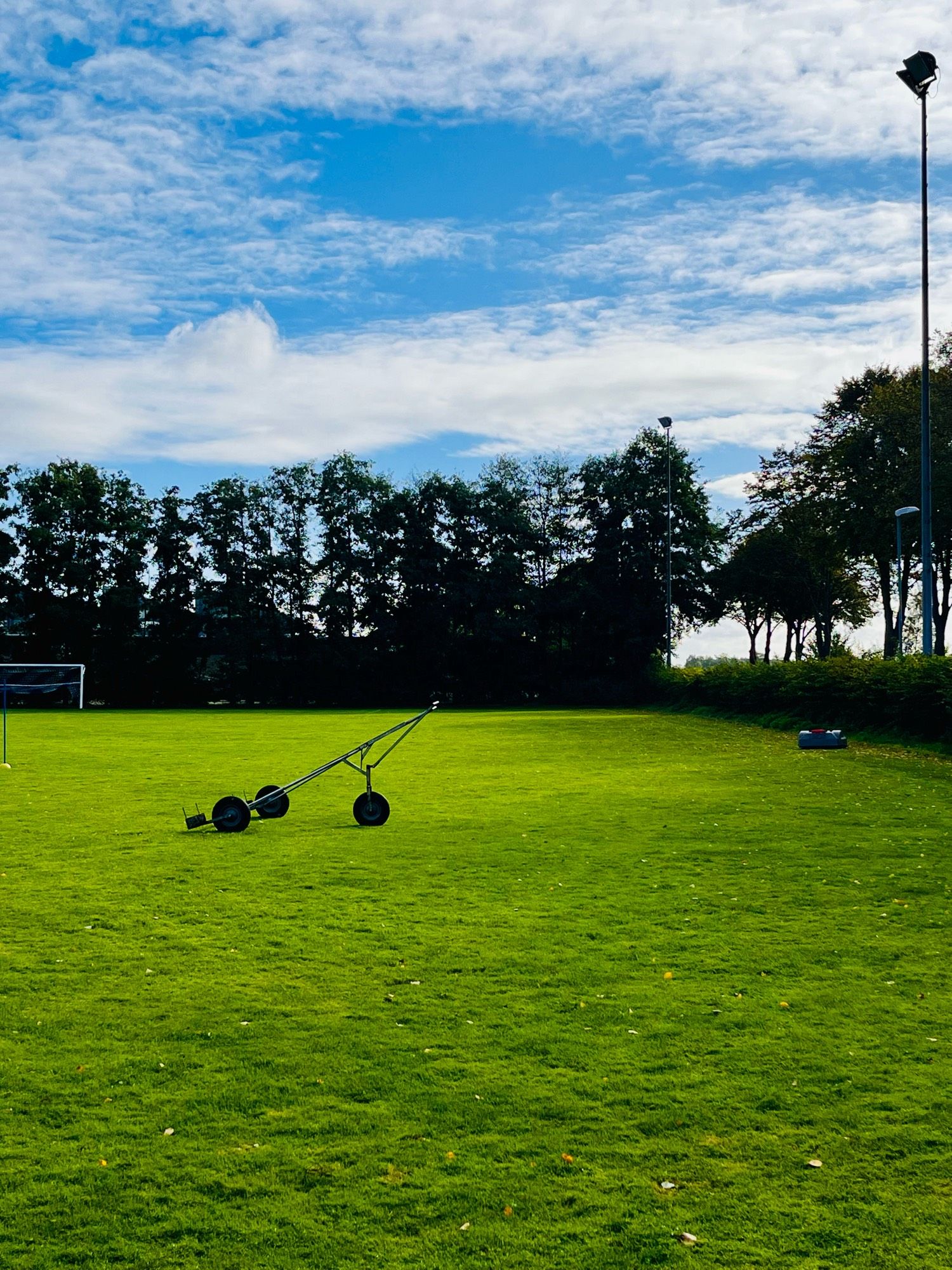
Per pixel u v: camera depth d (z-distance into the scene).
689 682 50.31
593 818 16.39
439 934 9.52
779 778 21.38
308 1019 7.30
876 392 52.34
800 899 10.73
